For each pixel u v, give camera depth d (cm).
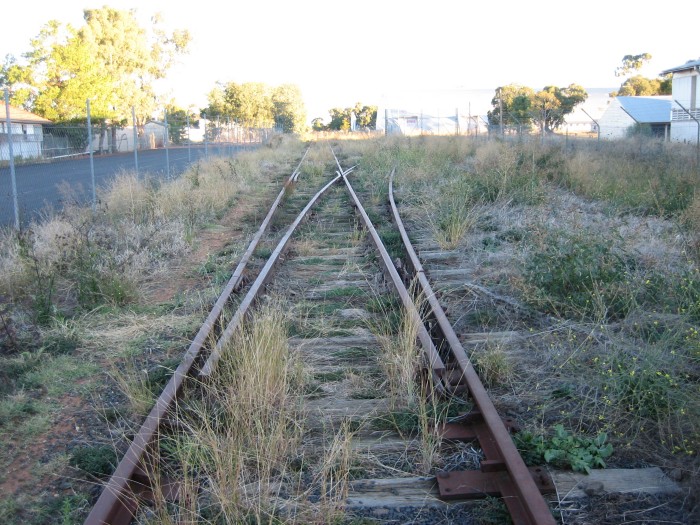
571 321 644
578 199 1324
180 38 7581
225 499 361
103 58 6200
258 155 2958
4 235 988
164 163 3362
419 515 373
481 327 670
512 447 395
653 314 625
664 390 478
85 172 2622
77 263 808
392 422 471
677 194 1218
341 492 380
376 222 1245
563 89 6406
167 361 584
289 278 860
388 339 581
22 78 4791
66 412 508
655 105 5116
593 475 406
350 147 3856
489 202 1277
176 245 1055
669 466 415
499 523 362
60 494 400
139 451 405
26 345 637
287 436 437
